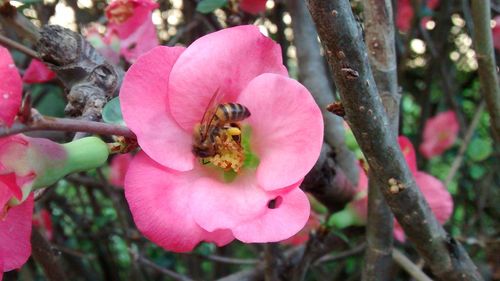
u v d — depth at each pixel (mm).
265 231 92
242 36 97
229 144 102
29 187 85
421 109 311
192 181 99
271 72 100
